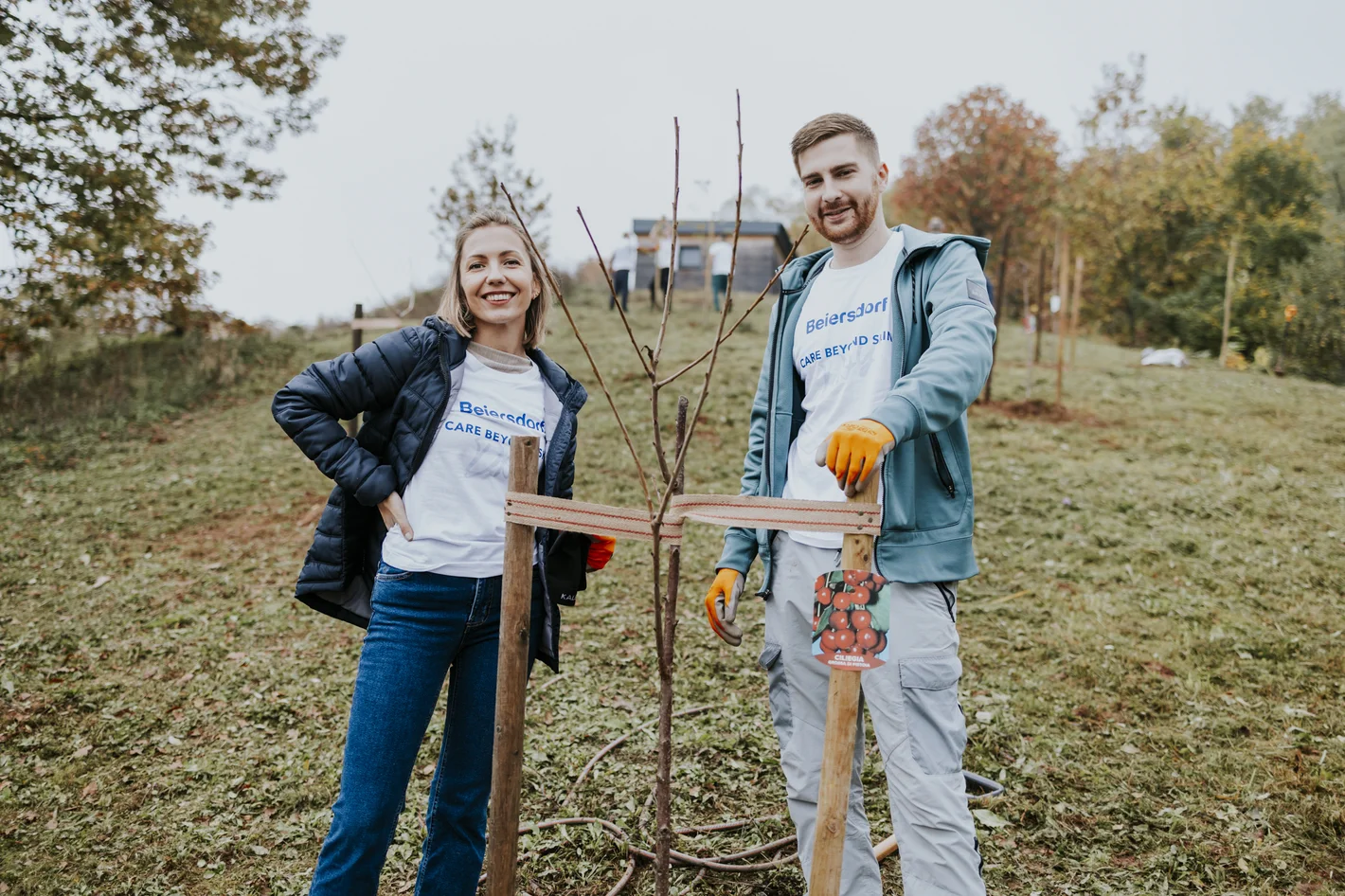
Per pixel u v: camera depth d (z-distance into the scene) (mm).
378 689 2035
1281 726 3732
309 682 4250
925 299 2143
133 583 5680
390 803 2004
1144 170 24562
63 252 11086
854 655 1617
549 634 2283
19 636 4801
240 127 12133
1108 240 19609
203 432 9992
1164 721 3846
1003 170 19109
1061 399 11648
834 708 1630
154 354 12844
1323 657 4445
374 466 2092
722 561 2416
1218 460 8789
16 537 6613
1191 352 21594
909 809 2006
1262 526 6824
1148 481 7961
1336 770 3307
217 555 6363
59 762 3539
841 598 1638
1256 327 20688
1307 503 7387
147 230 11477
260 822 3100
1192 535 6555
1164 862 2777
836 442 1654
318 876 1966
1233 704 3967
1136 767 3410
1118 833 2979
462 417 2146
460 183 12922
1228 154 24688
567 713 3852
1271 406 11398
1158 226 23594
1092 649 4590
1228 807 3090
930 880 1967
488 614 2115
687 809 3113
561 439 2275
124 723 3859
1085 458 8906
